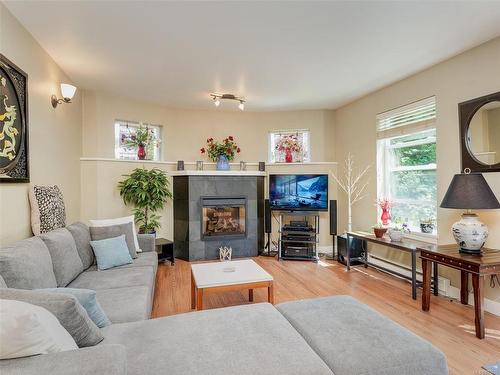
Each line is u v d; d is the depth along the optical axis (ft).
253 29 8.41
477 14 7.62
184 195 15.29
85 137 13.74
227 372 4.00
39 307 3.83
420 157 11.82
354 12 7.57
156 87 13.24
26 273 5.78
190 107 16.56
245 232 16.10
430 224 11.12
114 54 9.92
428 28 8.30
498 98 8.66
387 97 13.15
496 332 7.73
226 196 15.80
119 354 3.53
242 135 17.53
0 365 3.17
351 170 15.70
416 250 9.68
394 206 13.05
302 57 10.23
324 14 7.66
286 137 17.58
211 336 4.92
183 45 9.35
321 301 6.59
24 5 7.17
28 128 8.22
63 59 10.23
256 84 12.89
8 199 7.27
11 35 7.48
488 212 9.17
